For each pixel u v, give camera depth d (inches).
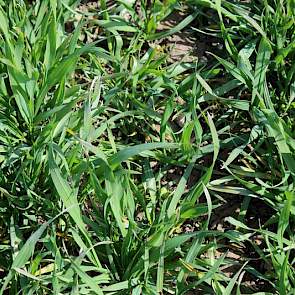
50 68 78.8
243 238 75.8
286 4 89.0
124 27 88.1
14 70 74.6
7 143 76.9
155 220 73.6
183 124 84.4
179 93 85.0
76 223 70.4
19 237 73.2
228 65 83.4
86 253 70.4
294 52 86.5
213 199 80.7
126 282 70.7
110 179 70.6
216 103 85.6
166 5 88.9
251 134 81.0
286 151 77.3
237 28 88.5
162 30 91.7
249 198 79.7
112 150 80.1
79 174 72.8
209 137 83.1
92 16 90.4
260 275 74.8
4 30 75.7
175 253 73.9
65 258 72.9
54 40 78.7
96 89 78.7
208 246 73.0
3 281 72.4
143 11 88.9
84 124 72.8
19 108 76.5
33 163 74.6
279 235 71.5
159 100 86.2
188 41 91.1
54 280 67.3
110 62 87.6
